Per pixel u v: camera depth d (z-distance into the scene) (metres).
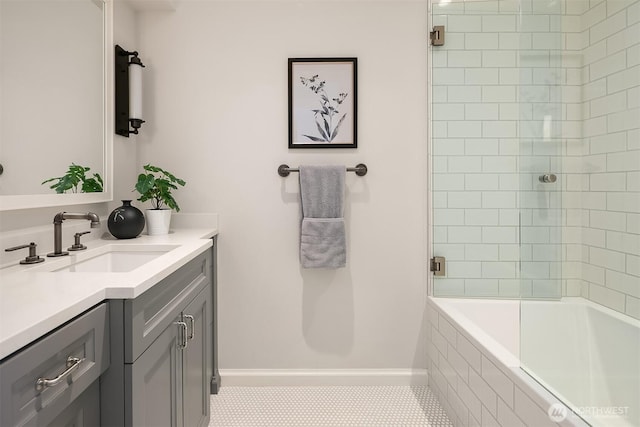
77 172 1.57
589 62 1.38
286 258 2.14
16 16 1.23
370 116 2.12
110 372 0.92
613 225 1.29
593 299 1.27
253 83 2.11
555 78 1.39
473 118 2.10
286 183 2.13
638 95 1.26
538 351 1.19
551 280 1.27
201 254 1.65
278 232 2.14
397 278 2.14
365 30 2.11
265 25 2.11
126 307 0.92
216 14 2.11
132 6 2.05
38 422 0.68
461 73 2.09
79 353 0.81
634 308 1.24
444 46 2.09
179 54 2.11
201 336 1.64
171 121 2.11
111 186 1.81
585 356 1.19
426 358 2.15
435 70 2.10
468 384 1.58
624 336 1.22
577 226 1.30
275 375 2.13
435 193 2.12
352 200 2.13
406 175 2.13
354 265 2.14
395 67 2.12
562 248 1.30
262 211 2.13
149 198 1.90
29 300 0.80
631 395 1.14
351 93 2.11
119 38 1.93
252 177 2.12
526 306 1.24
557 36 1.41
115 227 1.67
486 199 2.11
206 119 2.12
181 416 1.33
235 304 2.14
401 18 2.11
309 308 2.14
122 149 1.96
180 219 2.12
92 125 1.67
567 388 1.13
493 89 2.09
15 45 1.22
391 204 2.13
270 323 2.14
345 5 2.11
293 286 2.14
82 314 0.82
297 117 2.11
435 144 2.11
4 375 0.60
